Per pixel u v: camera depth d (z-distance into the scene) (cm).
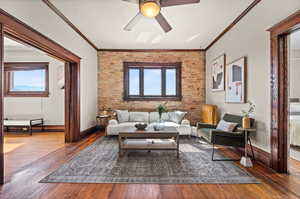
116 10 332
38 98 586
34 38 273
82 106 479
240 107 363
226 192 206
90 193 203
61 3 307
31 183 226
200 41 511
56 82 586
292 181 232
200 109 591
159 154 344
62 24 359
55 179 237
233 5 312
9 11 229
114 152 357
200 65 592
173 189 212
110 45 554
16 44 510
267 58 280
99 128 592
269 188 214
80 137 465
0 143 220
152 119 521
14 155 338
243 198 194
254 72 314
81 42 462
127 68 594
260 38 296
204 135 365
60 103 586
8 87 591
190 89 592
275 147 261
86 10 332
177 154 323
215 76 495
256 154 309
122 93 593
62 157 326
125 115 522
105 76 593
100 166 282
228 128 331
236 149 370
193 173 256
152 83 600
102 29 425
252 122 302
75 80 445
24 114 588
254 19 312
